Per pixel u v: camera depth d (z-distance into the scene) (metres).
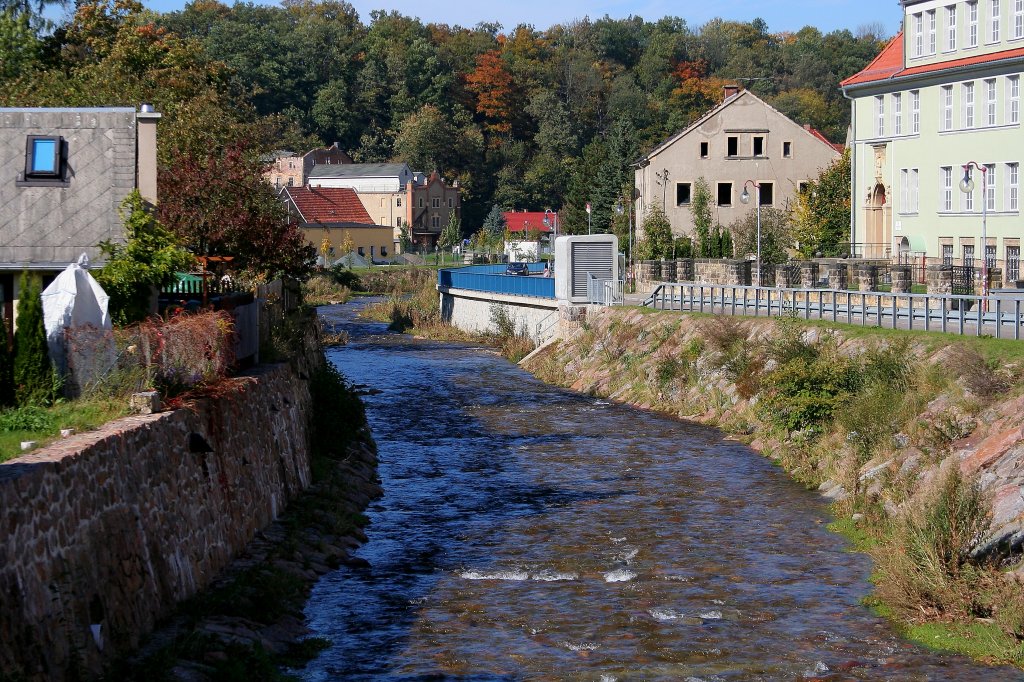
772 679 17.02
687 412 41.00
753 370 39.75
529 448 36.06
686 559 23.42
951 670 17.22
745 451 34.66
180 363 21.34
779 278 53.12
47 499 14.02
